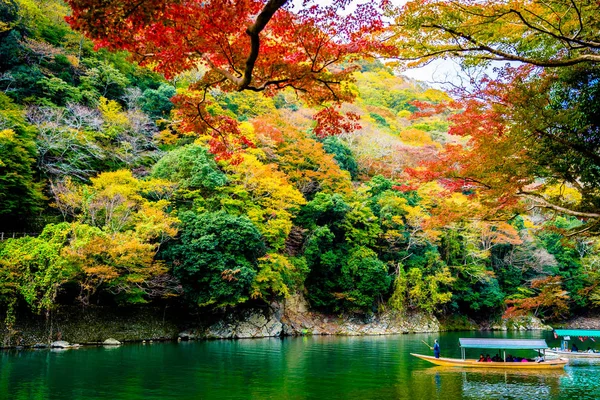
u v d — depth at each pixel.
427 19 8.73
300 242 42.44
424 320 47.59
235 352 26.05
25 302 25.48
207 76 9.85
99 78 44.12
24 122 31.77
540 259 56.38
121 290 28.84
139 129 41.78
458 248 51.41
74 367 19.61
